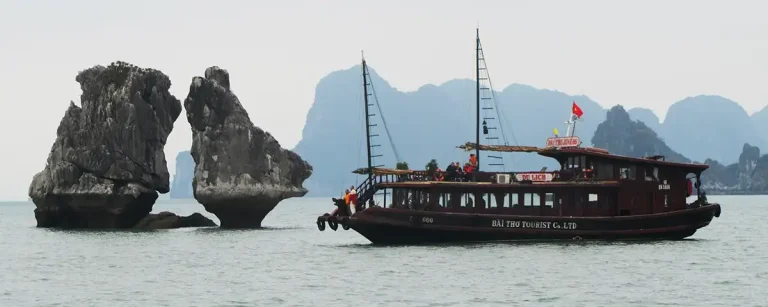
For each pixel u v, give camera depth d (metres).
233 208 116.44
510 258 68.31
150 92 119.06
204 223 124.31
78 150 115.19
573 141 80.50
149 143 117.69
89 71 118.69
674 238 83.38
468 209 77.31
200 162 116.31
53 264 71.44
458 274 60.94
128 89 116.19
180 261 72.88
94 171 114.31
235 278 61.91
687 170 83.06
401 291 54.78
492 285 56.50
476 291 54.47
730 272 62.44
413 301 51.47
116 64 118.12
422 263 66.44
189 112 116.88
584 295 53.06
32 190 120.56
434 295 53.28
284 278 61.41
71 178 115.75
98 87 117.50
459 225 76.69
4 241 94.06
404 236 77.50
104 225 116.75
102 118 115.88
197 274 64.38
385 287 56.34
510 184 77.62
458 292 54.19
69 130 117.31
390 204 80.19
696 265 65.62
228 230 113.00
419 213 76.50
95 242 91.94
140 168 115.88
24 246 87.81
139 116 116.25
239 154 116.00
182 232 108.19
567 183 77.56
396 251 74.31
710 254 72.69
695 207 83.25
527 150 83.50
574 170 79.50
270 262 71.31
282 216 193.00
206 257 75.81
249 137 116.56
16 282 60.97
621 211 79.06
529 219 77.31
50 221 120.81
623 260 67.56
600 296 52.75
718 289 55.31
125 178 114.38
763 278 59.78
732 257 71.50
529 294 53.38
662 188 81.19
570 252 71.75
